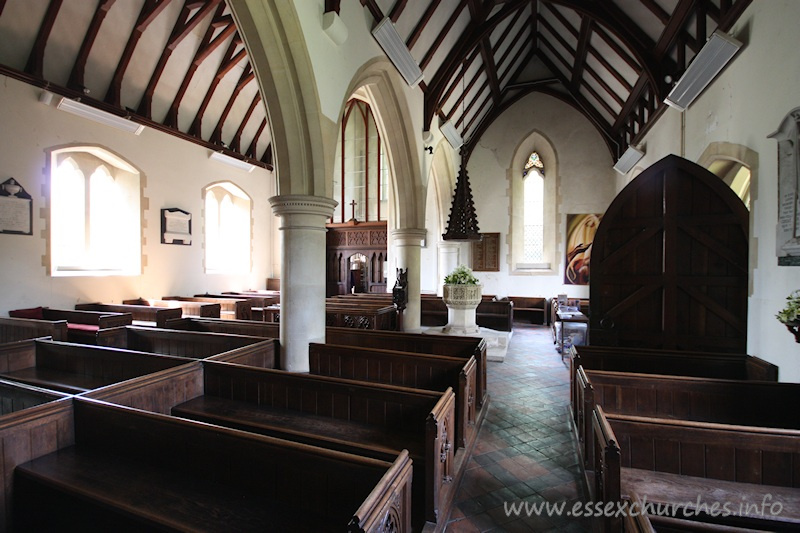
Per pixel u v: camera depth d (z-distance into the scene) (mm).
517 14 8461
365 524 1410
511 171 11797
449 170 10766
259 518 1868
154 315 7043
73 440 2512
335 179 13586
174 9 7746
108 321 6031
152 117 8789
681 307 4312
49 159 7113
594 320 4629
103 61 7488
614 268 4570
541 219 11797
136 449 2334
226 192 11398
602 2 6715
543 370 6336
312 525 1837
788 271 3469
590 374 3387
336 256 13375
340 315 6887
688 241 4285
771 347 3699
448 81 7918
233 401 3443
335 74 4621
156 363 3816
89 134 7715
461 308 7934
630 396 3305
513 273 11773
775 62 3760
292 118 4266
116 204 8695
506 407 4684
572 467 3332
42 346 4434
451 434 2869
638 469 2336
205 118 10016
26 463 2258
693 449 2260
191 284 9938
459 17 7023
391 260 11469
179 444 2223
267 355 4402
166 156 9242
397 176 7512
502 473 3229
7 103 6551
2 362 4234
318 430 2873
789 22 3551
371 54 5457
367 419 3018
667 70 6539
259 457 2031
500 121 11883
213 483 2125
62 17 6695
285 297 4465
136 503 1938
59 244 7812
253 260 11836
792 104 3504
